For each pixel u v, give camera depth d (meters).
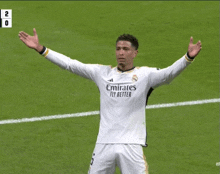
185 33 49.50
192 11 54.38
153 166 27.22
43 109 34.28
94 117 33.22
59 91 37.22
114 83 20.55
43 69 40.94
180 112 34.16
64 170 26.70
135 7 55.88
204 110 34.53
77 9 55.56
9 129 31.28
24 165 27.14
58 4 57.03
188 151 28.92
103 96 20.75
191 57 19.34
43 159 27.81
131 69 20.72
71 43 47.00
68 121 32.53
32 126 31.77
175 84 38.66
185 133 31.14
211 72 41.19
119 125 20.33
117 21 52.16
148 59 43.88
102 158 20.48
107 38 48.38
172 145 29.61
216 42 47.50
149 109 34.59
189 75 40.47
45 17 53.16
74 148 29.09
